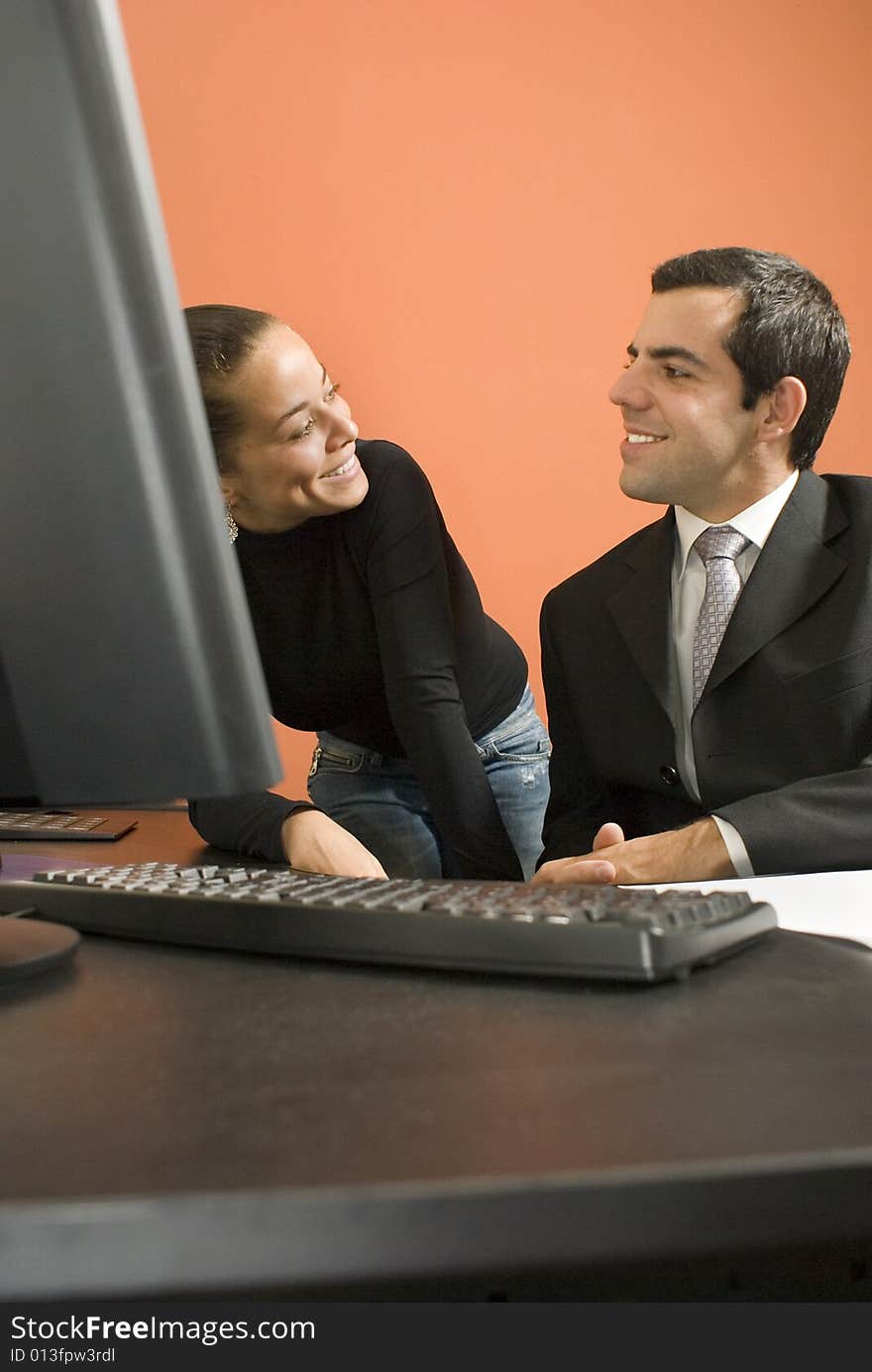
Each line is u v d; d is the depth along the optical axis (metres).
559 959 0.54
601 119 3.30
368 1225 0.32
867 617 1.45
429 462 3.28
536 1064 0.43
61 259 0.53
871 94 3.39
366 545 1.70
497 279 3.28
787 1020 0.48
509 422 3.30
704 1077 0.41
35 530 0.55
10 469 0.55
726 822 1.26
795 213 3.38
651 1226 0.33
